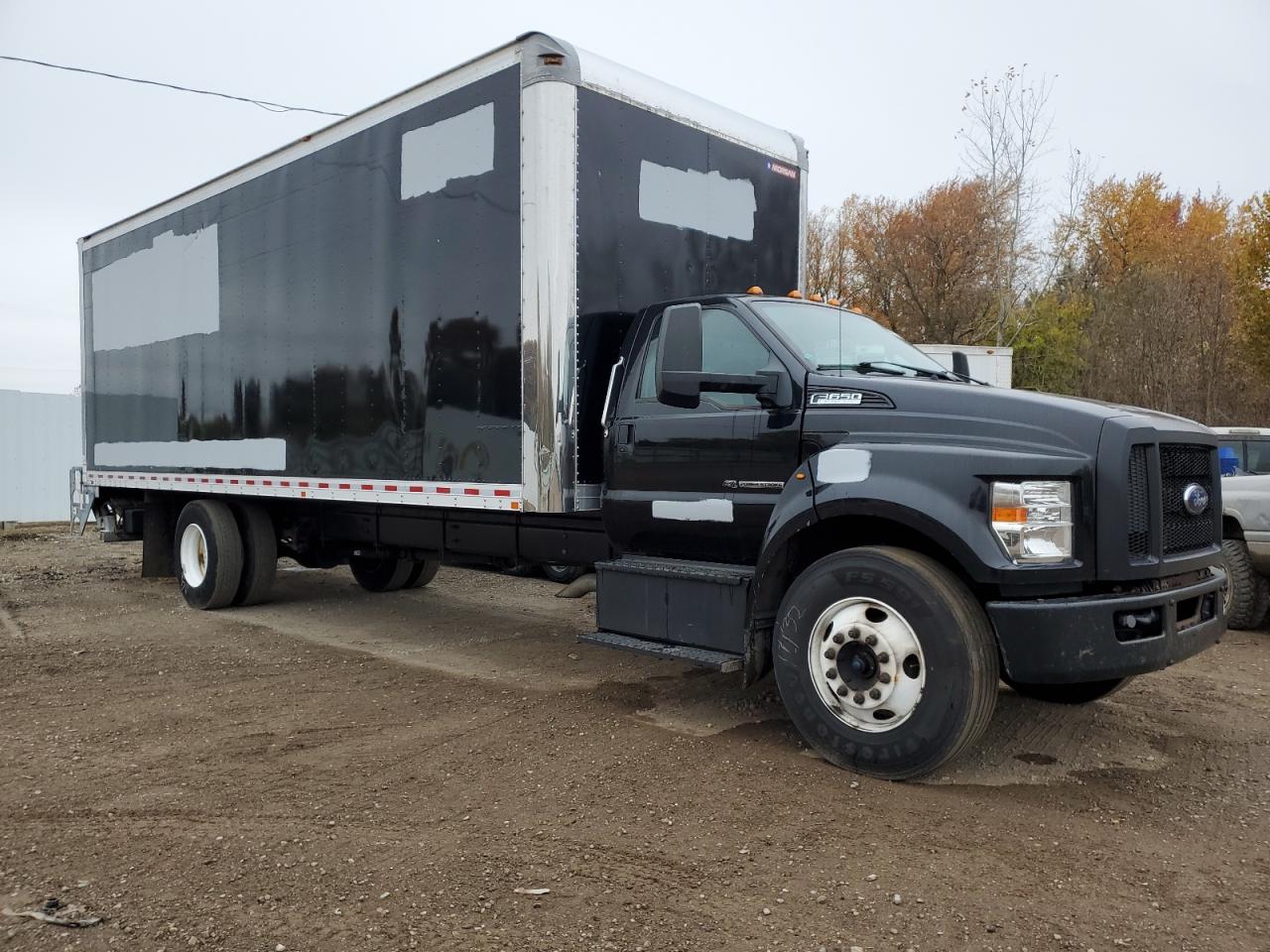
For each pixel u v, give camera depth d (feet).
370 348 22.57
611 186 18.99
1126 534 12.67
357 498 23.11
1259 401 88.12
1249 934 9.45
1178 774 14.19
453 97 20.11
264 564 29.45
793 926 9.55
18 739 16.03
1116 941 9.29
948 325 103.91
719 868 10.84
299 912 9.88
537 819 12.30
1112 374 95.35
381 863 11.02
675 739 15.66
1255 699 18.52
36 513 63.41
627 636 17.22
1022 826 12.10
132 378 33.04
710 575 15.89
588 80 18.51
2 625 26.91
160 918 9.79
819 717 14.16
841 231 118.21
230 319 27.58
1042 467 12.84
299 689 19.36
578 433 18.44
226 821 12.34
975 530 12.91
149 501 34.12
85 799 13.16
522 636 25.22
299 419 24.99
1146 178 118.32
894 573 13.30
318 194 24.09
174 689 19.42
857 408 14.87
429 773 14.15
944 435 13.97
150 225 31.68
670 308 17.06
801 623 14.35
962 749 13.17
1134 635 12.76
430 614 28.73
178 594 32.68
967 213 101.04
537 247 18.11
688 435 16.84
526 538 21.52
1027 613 12.66
